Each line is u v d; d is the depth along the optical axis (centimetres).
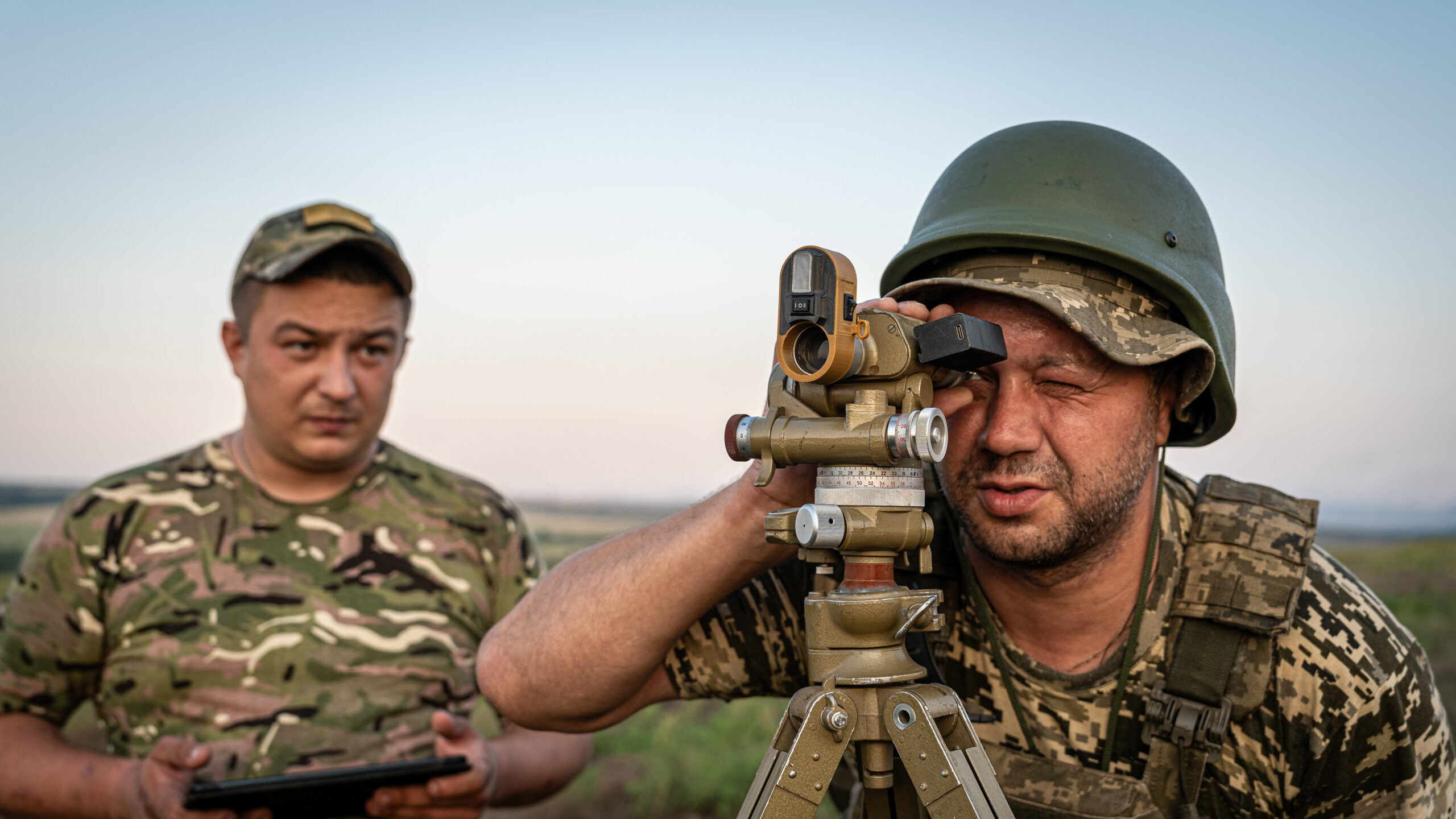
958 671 215
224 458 313
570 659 210
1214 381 209
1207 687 189
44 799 273
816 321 154
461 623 313
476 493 330
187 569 294
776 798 154
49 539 292
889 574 162
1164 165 213
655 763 648
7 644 287
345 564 303
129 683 285
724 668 223
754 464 192
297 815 255
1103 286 194
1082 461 184
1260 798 195
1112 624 202
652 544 206
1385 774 189
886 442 154
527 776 307
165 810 249
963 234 195
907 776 177
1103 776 192
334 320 293
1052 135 207
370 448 320
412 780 260
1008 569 202
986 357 160
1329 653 189
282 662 287
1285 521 200
